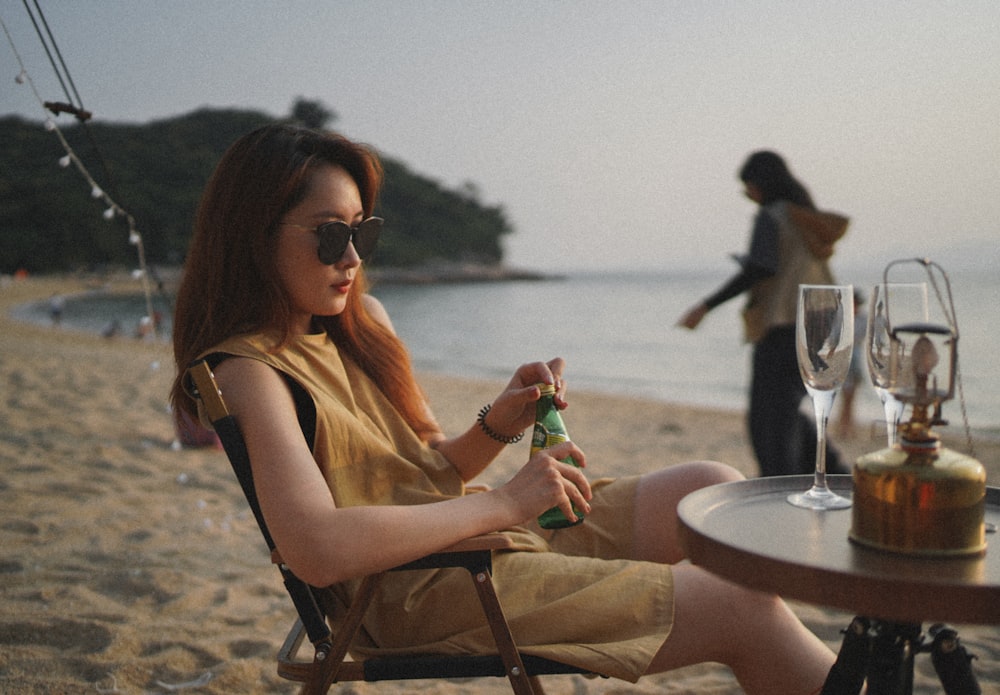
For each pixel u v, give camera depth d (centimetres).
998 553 119
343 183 175
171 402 179
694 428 1060
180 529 394
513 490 160
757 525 133
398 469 173
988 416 1440
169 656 256
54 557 343
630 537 190
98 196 320
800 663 150
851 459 768
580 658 150
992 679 251
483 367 2617
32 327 3416
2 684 232
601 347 3547
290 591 159
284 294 173
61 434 600
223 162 174
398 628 167
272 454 150
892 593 103
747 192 442
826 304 149
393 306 7106
